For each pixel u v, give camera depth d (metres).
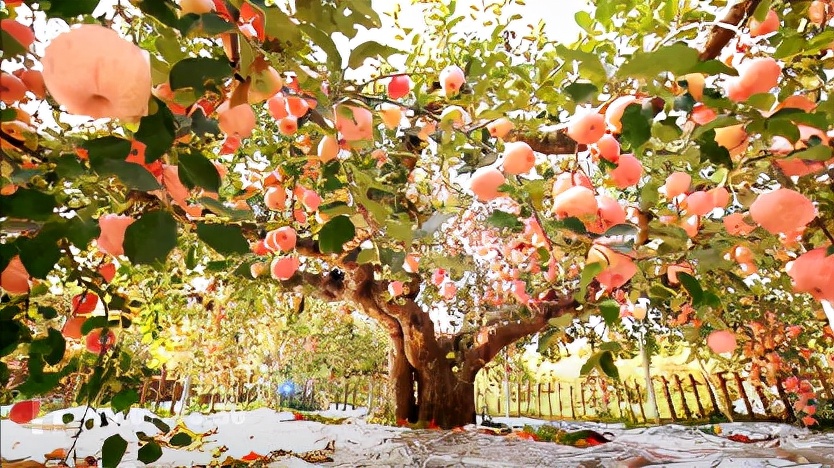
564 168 1.82
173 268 3.40
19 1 1.08
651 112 1.14
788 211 1.16
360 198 1.47
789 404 9.30
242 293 4.02
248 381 9.80
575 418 13.79
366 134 1.43
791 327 6.53
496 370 13.60
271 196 2.46
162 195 0.96
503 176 1.55
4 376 1.36
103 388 1.73
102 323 1.63
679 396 12.38
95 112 0.73
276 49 1.19
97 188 1.27
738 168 1.33
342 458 5.67
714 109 1.15
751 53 1.28
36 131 1.10
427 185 3.17
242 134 1.18
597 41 1.73
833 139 1.21
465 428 7.85
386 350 14.05
